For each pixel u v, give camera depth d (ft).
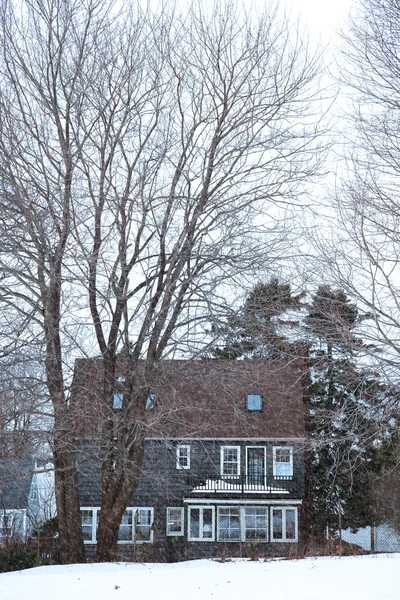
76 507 71.51
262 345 70.03
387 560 54.75
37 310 67.26
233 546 107.96
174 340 71.20
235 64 75.00
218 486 109.70
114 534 71.67
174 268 72.43
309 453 107.04
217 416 109.81
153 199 69.00
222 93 75.31
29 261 68.08
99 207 67.00
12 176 62.59
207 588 41.86
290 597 36.65
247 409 112.98
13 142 65.57
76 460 70.64
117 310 70.18
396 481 106.22
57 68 69.31
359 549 96.07
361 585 39.83
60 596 41.52
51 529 101.14
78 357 71.31
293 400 114.21
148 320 69.87
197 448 111.14
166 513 109.29
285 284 70.23
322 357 63.21
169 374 70.08
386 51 63.67
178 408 66.54
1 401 60.80
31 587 46.03
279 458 111.75
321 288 63.26
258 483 110.73
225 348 72.64
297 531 108.17
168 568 60.70
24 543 90.48
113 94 71.36
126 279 69.15
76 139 67.36
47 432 61.87
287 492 109.40
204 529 108.78
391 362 59.52
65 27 69.77
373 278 59.93
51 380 64.64
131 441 67.41
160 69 74.95
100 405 66.08
